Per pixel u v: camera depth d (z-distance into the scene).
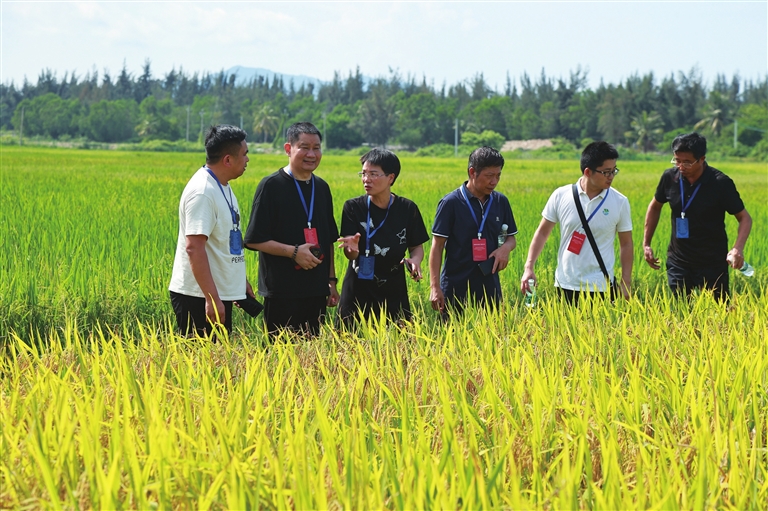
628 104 107.62
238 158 4.77
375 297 5.61
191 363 3.68
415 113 113.69
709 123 103.56
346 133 111.25
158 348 4.21
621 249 5.94
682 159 6.27
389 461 2.62
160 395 3.23
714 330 4.60
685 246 6.54
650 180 28.70
